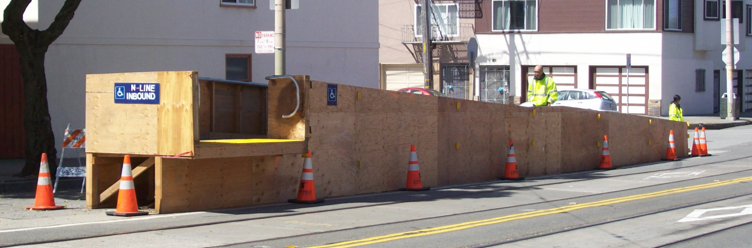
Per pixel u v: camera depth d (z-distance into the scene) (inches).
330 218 382.0
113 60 711.7
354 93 485.7
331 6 825.5
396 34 1604.3
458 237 326.0
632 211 402.0
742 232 334.6
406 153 526.6
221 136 440.5
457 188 532.1
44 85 544.1
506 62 1526.8
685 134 828.6
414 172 515.5
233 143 385.4
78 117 697.0
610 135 719.1
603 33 1451.8
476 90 1555.1
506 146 614.5
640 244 311.4
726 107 1333.7
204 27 754.2
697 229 344.5
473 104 581.9
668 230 343.0
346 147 480.4
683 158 802.2
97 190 411.5
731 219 370.0
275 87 443.8
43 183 411.2
